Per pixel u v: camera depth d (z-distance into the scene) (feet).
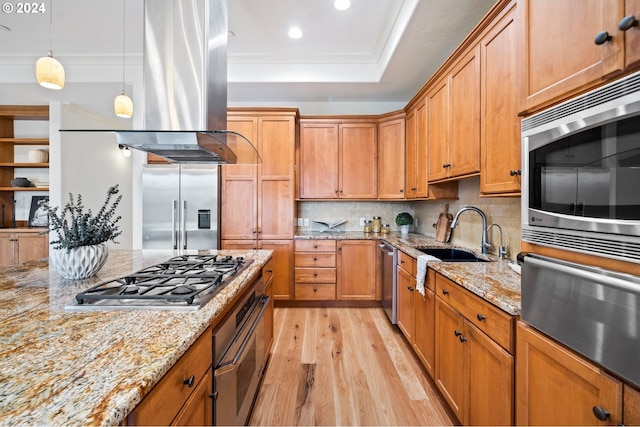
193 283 4.09
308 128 12.01
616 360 2.15
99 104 13.64
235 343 3.85
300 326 9.49
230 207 11.15
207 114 4.99
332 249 11.21
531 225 3.26
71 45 9.77
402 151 11.20
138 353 2.23
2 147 13.44
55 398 1.69
